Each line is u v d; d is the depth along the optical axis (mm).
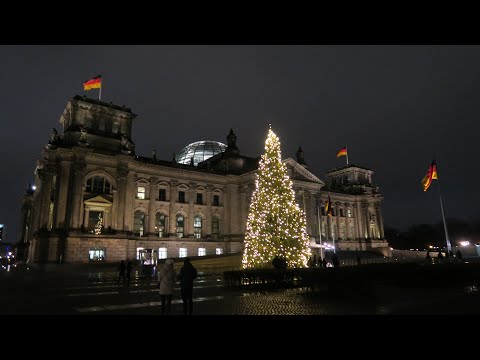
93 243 57812
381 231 114188
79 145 59812
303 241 38156
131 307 19250
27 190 87625
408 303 19109
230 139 88438
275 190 38656
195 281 37844
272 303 20078
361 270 28984
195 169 77562
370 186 119125
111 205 62531
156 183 71625
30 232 72812
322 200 103938
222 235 79312
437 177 58188
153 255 61406
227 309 18062
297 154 92188
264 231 37406
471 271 31375
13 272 51281
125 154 64188
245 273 29172
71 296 24312
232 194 80688
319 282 27625
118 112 68375
